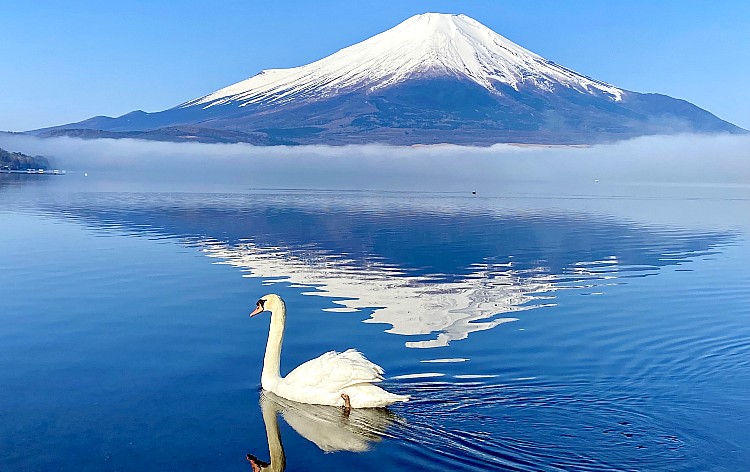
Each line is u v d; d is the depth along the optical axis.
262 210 56.50
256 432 11.38
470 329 17.78
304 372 12.80
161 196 75.31
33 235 36.75
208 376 14.12
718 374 14.27
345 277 25.09
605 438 10.96
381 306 20.36
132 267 26.97
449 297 21.80
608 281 25.02
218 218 48.44
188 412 12.24
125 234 37.69
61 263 27.78
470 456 10.35
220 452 10.70
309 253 31.19
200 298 21.44
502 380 13.68
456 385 13.35
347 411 12.09
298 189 100.62
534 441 10.81
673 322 18.69
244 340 16.80
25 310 19.81
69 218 46.50
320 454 10.52
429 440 10.89
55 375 14.16
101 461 10.45
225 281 24.17
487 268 27.52
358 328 17.81
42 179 130.00
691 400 12.67
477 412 11.98
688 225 46.97
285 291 22.53
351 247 33.38
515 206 66.06
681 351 15.96
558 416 11.80
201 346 16.28
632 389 13.24
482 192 98.81
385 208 60.47
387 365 14.63
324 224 44.97
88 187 96.00
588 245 35.31
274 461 10.35
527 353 15.62
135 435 11.31
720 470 9.90
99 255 29.91
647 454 10.40
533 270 27.23
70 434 11.37
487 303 20.95
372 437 11.02
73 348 16.06
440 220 49.03
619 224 47.41
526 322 18.55
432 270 26.88
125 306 20.31
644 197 87.25
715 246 35.34
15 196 70.88
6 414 12.16
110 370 14.48
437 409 12.11
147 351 15.84
